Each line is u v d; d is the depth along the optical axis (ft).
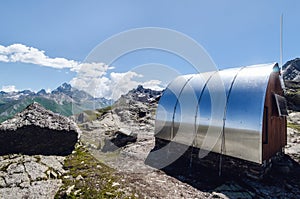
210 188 18.48
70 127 24.76
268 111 20.70
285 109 23.11
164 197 16.48
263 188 18.37
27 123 22.20
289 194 17.56
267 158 20.35
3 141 21.18
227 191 17.83
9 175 17.37
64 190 16.07
